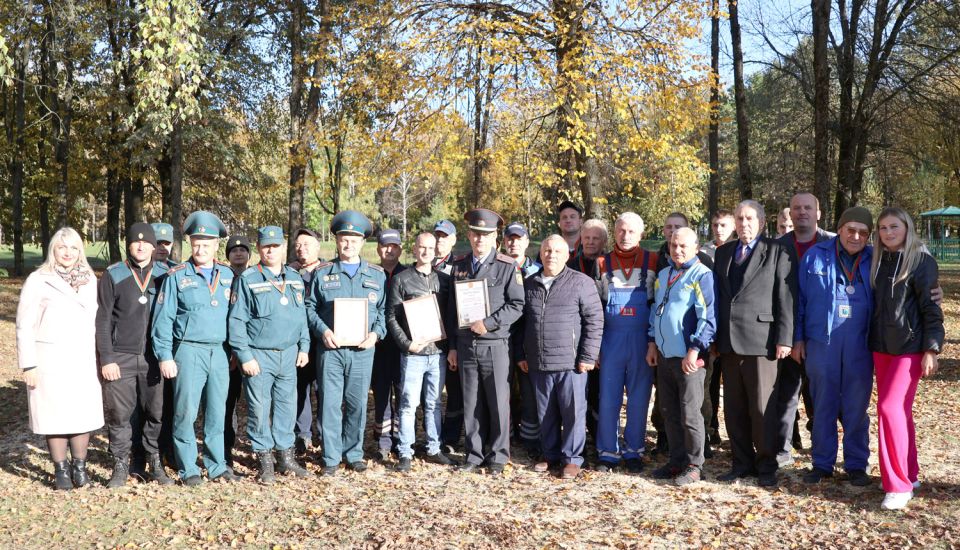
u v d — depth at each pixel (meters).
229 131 19.75
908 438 5.10
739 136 14.85
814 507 4.97
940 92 16.03
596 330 5.86
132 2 17.17
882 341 5.08
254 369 5.77
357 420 6.16
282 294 5.90
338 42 12.32
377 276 6.30
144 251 5.85
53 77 19.39
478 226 6.09
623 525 4.77
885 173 20.06
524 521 4.86
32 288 5.57
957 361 10.73
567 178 11.84
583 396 5.95
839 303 5.36
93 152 22.56
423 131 11.29
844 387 5.42
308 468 6.29
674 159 11.59
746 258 5.58
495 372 6.01
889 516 4.73
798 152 21.06
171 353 5.68
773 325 5.45
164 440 6.21
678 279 5.66
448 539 4.54
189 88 9.48
